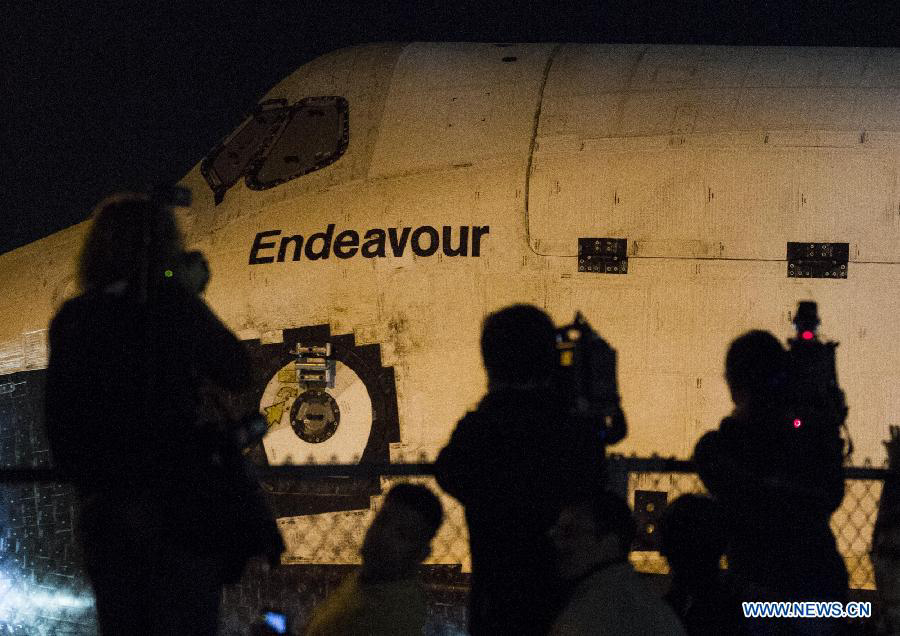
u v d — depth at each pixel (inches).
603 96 1192.8
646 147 1118.4
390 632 613.3
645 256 1060.5
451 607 1001.5
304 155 1200.2
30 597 1060.5
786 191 1075.3
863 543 1006.4
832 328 1038.4
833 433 701.3
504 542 588.4
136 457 526.6
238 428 552.4
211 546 532.7
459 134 1173.7
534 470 586.6
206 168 1239.5
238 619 1034.1
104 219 543.5
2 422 1129.4
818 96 1161.4
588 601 570.6
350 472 781.9
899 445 1013.2
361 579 633.6
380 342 1059.3
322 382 1056.8
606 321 1047.0
